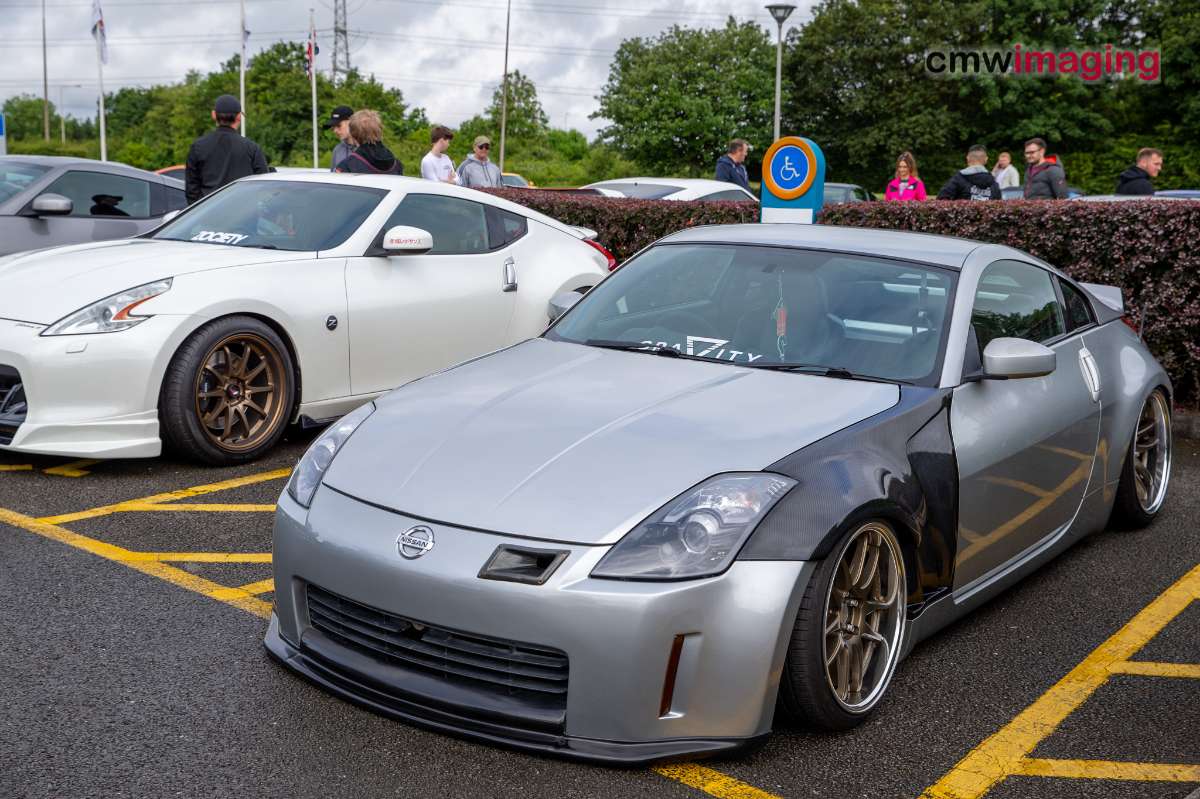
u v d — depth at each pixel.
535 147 79.56
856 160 59.31
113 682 3.08
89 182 8.55
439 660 2.76
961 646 3.63
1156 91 49.91
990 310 3.86
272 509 4.82
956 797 2.67
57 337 4.91
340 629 2.95
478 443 3.02
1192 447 6.67
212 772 2.63
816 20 61.09
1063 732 3.04
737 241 4.20
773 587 2.66
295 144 80.62
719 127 59.03
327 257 5.78
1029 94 54.84
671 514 2.69
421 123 86.12
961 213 7.74
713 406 3.19
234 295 5.28
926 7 57.66
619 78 61.69
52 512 4.65
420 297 6.07
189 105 89.44
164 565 4.06
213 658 3.26
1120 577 4.36
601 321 4.06
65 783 2.55
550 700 2.68
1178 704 3.25
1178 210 6.88
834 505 2.80
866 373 3.49
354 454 3.12
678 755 2.63
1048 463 3.89
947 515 3.26
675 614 2.58
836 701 2.88
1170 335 7.05
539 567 2.62
